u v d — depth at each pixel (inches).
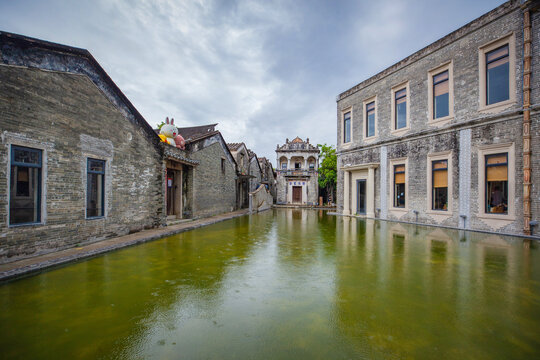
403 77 462.9
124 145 315.6
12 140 196.9
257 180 1123.3
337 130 633.6
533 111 301.1
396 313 123.0
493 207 340.8
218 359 90.0
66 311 125.7
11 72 196.9
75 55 248.8
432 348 96.2
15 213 203.6
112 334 106.1
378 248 260.2
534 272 181.6
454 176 379.9
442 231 359.9
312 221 511.2
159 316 121.0
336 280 167.6
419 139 432.1
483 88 349.1
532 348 96.0
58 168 232.1
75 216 248.5
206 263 207.8
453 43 383.9
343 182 624.7
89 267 196.5
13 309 127.6
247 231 379.9
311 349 95.9
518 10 314.0
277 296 143.1
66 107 239.9
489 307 129.0
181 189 489.4
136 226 337.4
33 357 91.5
